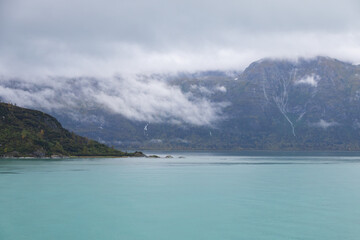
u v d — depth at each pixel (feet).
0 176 596.70
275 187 489.26
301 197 406.82
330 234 264.52
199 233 268.82
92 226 284.82
